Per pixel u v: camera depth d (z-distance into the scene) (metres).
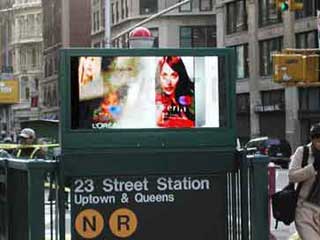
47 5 108.94
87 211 6.97
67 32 97.12
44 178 6.87
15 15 119.25
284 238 11.66
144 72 7.05
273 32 52.16
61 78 6.92
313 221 7.47
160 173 7.06
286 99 50.34
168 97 7.09
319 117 47.44
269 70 52.88
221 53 7.13
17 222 7.75
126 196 7.02
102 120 6.99
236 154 7.17
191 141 7.09
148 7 71.62
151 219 7.05
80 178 6.96
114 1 78.25
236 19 57.53
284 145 38.56
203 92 7.12
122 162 7.00
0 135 57.41
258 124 54.09
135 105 7.05
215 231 7.15
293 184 7.61
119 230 7.01
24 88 115.50
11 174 8.07
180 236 7.09
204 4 69.88
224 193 7.17
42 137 27.22
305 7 48.81
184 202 7.10
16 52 118.50
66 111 6.92
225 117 7.14
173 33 70.06
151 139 7.04
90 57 6.96
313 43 48.12
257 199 7.00
